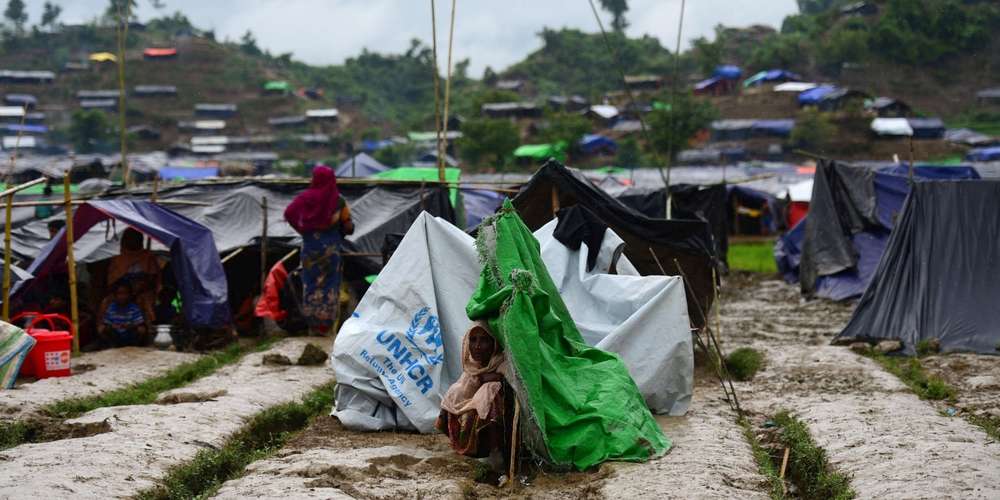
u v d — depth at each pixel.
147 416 8.28
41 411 8.71
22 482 6.12
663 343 8.68
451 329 8.38
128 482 6.39
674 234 11.78
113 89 139.50
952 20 119.81
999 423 8.62
